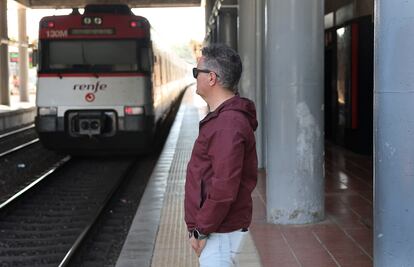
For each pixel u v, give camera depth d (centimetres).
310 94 591
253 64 1001
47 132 1186
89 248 654
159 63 1383
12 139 1798
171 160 1213
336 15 1301
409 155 313
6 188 1004
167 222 676
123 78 1186
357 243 546
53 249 652
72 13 1204
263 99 977
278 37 586
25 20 3256
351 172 913
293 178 602
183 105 3075
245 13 1009
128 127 1178
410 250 319
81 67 1188
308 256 514
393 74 313
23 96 3334
